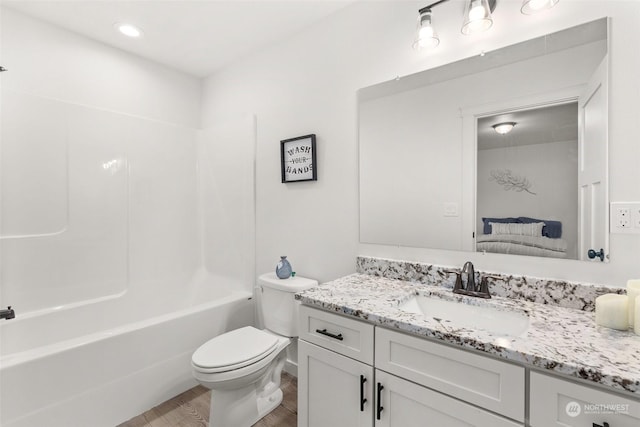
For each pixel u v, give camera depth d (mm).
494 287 1331
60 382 1475
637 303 919
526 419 833
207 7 1876
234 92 2570
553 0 1148
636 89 1075
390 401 1090
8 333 1821
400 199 1637
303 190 2094
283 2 1827
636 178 1078
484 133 1383
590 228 1159
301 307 1381
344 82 1862
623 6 1098
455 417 946
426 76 1544
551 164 1232
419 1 1571
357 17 1803
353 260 1833
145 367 1775
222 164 2672
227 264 2645
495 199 1359
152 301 2525
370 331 1137
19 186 1911
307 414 1369
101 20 2008
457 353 941
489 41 1369
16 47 1907
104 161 2275
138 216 2463
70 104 2107
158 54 2453
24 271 1929
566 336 915
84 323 2135
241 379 1511
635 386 674
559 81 1215
